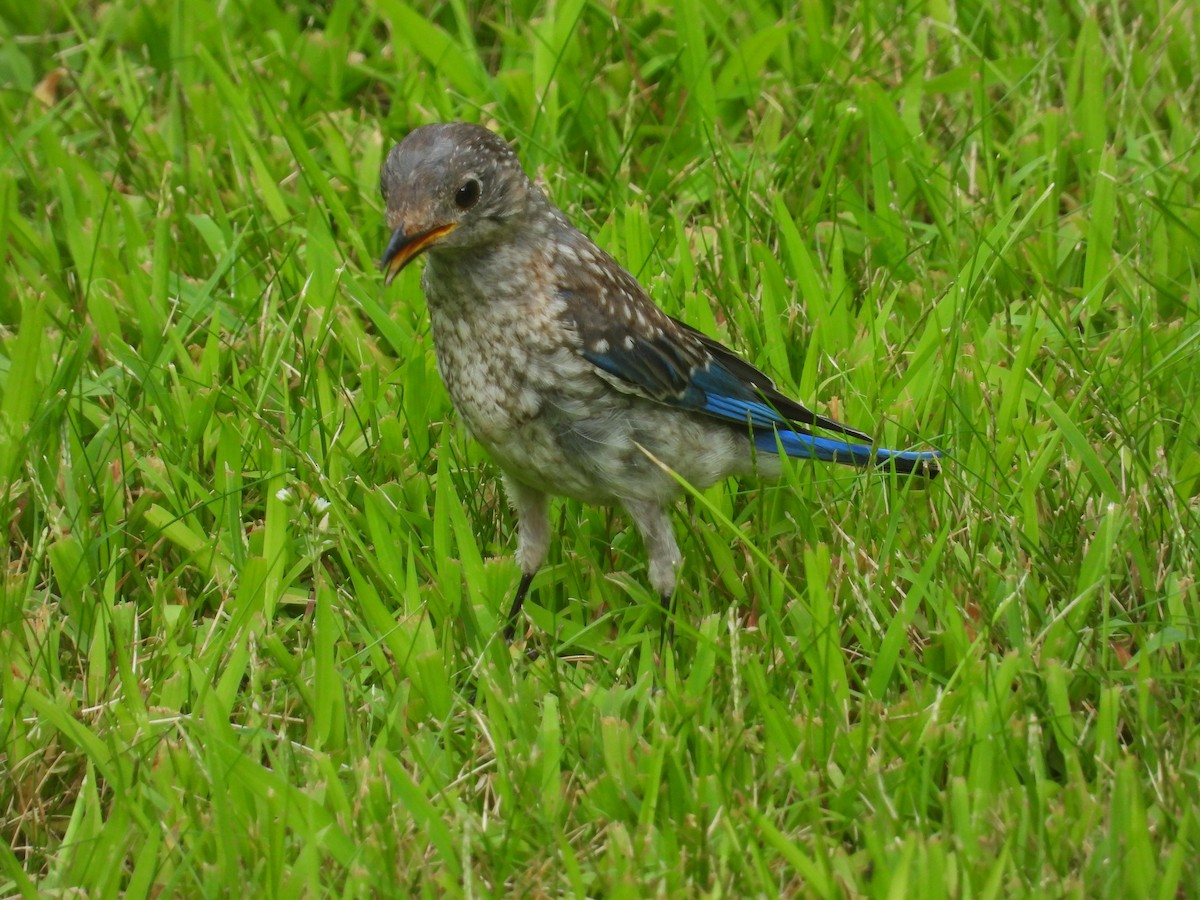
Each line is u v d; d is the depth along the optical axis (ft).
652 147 47.55
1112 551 32.68
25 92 49.34
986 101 46.73
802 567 34.27
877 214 43.98
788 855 25.67
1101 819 27.17
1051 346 39.75
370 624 32.78
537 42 48.29
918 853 25.68
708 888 26.40
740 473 35.12
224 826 26.71
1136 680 30.12
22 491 35.94
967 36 50.21
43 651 31.73
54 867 27.63
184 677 30.81
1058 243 43.39
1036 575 32.99
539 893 26.27
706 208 46.16
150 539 34.99
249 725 30.55
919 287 41.83
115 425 37.45
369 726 30.71
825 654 29.55
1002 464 35.81
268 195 44.34
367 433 37.88
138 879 26.30
